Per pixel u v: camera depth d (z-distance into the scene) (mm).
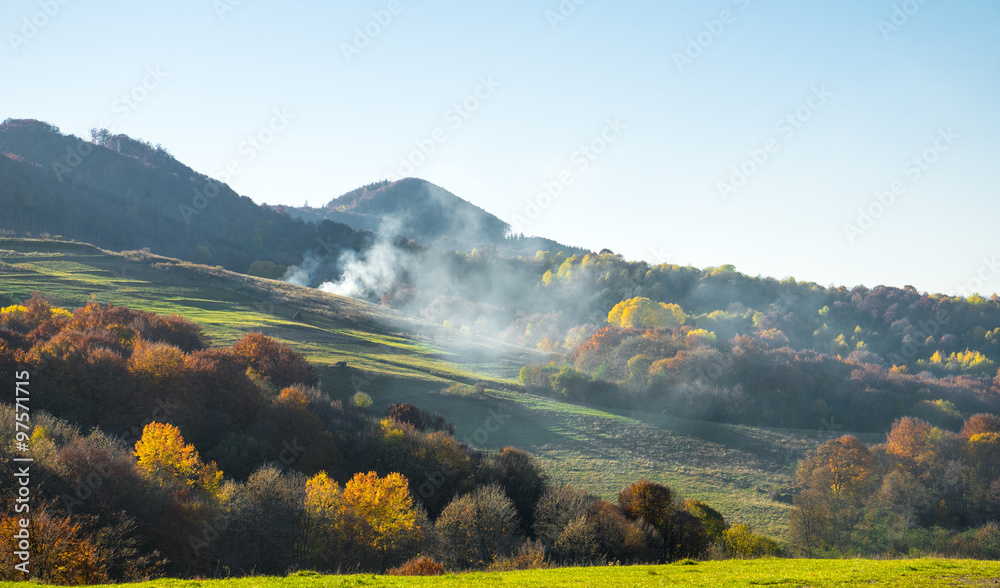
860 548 61906
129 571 33719
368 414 79688
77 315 84438
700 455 83938
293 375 82062
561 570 28703
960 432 91375
